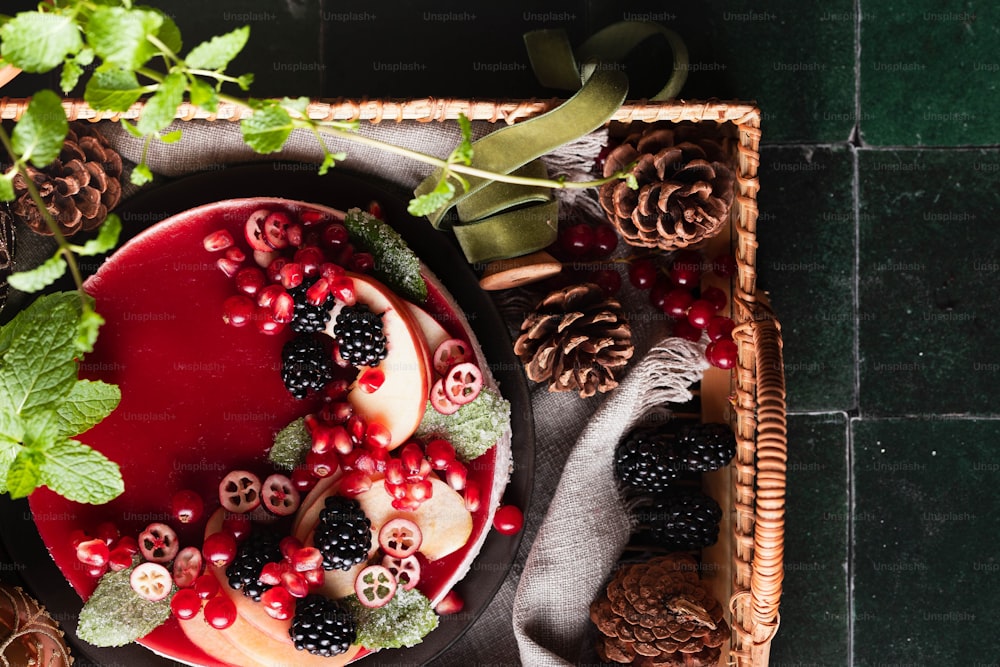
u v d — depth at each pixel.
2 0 0.94
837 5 0.96
